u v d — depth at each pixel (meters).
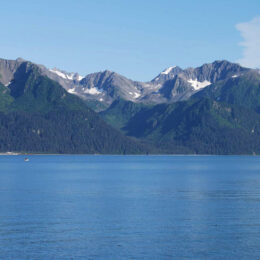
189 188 163.12
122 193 144.88
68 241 77.44
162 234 82.75
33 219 95.19
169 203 120.31
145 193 145.38
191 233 83.69
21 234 81.75
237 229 86.94
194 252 71.88
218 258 68.94
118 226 89.00
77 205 115.38
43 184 176.50
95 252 71.44
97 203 119.56
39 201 122.81
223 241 78.06
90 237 80.06
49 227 87.50
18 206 112.81
